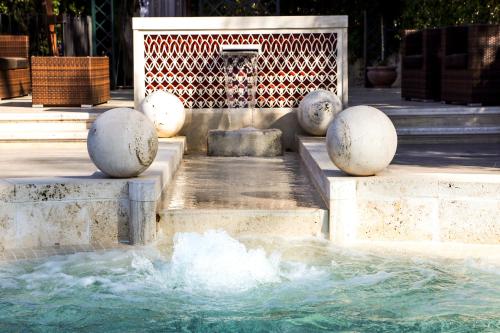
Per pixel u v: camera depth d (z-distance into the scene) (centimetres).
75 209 699
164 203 749
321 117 1098
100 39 1798
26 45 1580
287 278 600
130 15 1867
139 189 696
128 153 708
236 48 1120
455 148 1059
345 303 546
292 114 1162
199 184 858
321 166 799
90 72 1247
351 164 715
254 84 1154
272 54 1159
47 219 696
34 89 1250
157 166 802
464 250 677
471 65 1223
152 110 1077
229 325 507
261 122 1162
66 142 1092
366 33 2169
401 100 1447
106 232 705
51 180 712
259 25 1151
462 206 696
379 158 712
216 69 1158
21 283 593
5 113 1122
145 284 590
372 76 2072
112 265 636
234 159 1071
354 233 706
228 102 1156
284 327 503
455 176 716
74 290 577
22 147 1069
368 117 717
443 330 497
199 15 1766
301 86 1166
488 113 1175
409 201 701
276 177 909
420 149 1049
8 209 688
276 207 731
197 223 711
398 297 558
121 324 510
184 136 1142
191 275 607
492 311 530
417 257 655
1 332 496
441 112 1173
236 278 600
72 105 1255
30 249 687
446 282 591
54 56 1318
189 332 496
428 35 1368
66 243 700
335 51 1162
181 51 1155
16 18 1870
